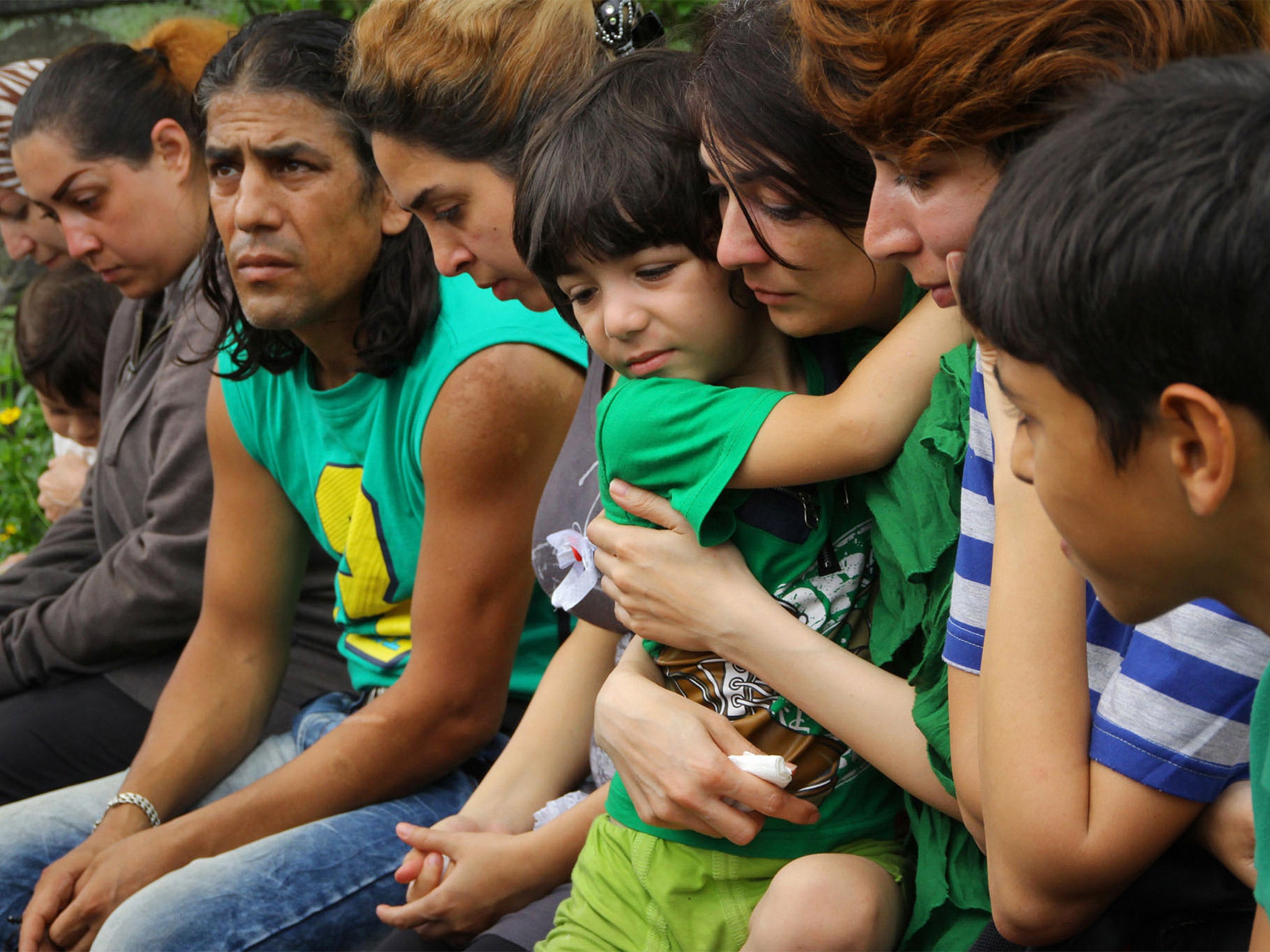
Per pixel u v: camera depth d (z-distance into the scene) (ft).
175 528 13.03
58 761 13.41
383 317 10.19
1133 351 3.67
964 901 6.63
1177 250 3.55
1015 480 5.78
